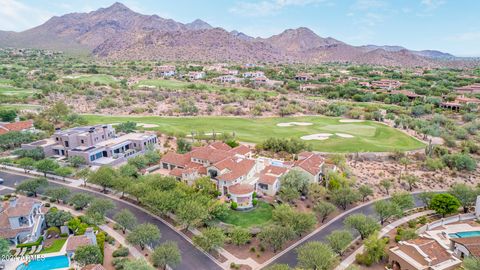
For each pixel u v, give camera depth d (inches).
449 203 2625.5
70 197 2822.3
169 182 2795.3
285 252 2169.0
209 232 2091.5
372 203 2972.4
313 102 7381.9
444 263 1920.5
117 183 2824.8
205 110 6594.5
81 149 3801.7
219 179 2839.6
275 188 2947.8
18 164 3575.3
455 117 6127.0
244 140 4581.7
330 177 3137.3
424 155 4114.2
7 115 5083.7
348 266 1857.8
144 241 2048.5
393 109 6530.5
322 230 2472.9
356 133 5044.3
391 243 2281.0
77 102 6776.6
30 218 2225.6
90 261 1838.1
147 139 4298.7
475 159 4156.0
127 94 7436.0
